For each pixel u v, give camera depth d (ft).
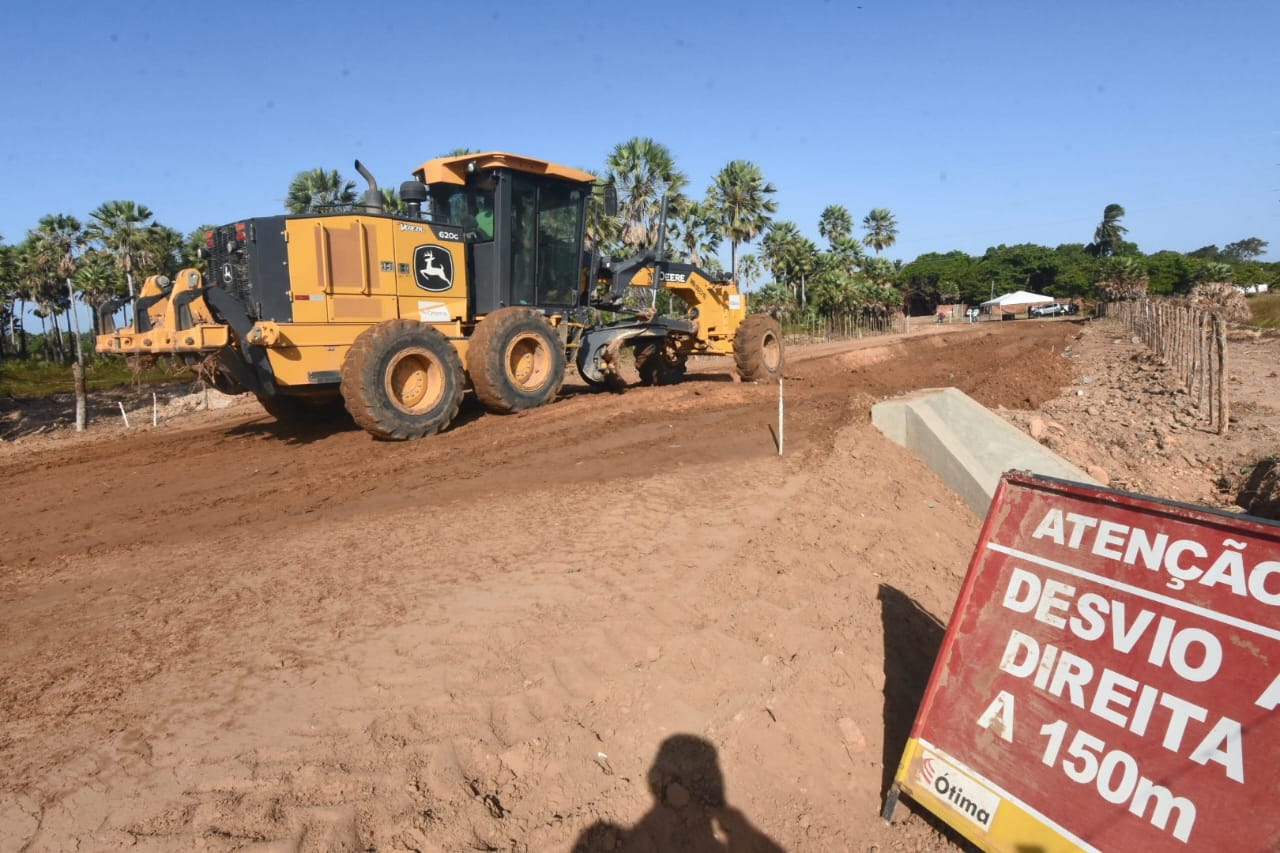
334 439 37.11
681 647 14.96
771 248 173.88
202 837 9.58
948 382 71.20
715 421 37.68
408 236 37.32
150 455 36.24
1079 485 11.12
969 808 10.69
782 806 11.77
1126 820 9.30
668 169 113.70
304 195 100.48
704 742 12.52
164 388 94.68
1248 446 38.50
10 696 12.88
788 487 25.85
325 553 20.08
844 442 31.27
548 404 41.65
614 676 13.91
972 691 11.33
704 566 18.85
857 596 18.44
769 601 17.38
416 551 20.11
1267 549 9.13
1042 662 10.76
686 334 52.60
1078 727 10.11
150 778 10.71
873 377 74.95
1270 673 8.74
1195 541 9.78
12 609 16.81
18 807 10.07
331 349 34.83
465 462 30.76
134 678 13.47
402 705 12.71
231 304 33.19
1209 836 8.61
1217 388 43.24
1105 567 10.57
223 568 19.15
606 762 11.85
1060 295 330.34
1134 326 129.59
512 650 14.60
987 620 11.60
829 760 12.85
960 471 30.81
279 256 34.22
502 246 40.16
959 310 296.71
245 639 14.98
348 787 10.69
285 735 11.80
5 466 35.35
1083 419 49.75
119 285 133.59
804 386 54.70
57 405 79.46
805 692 14.23
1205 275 233.96
